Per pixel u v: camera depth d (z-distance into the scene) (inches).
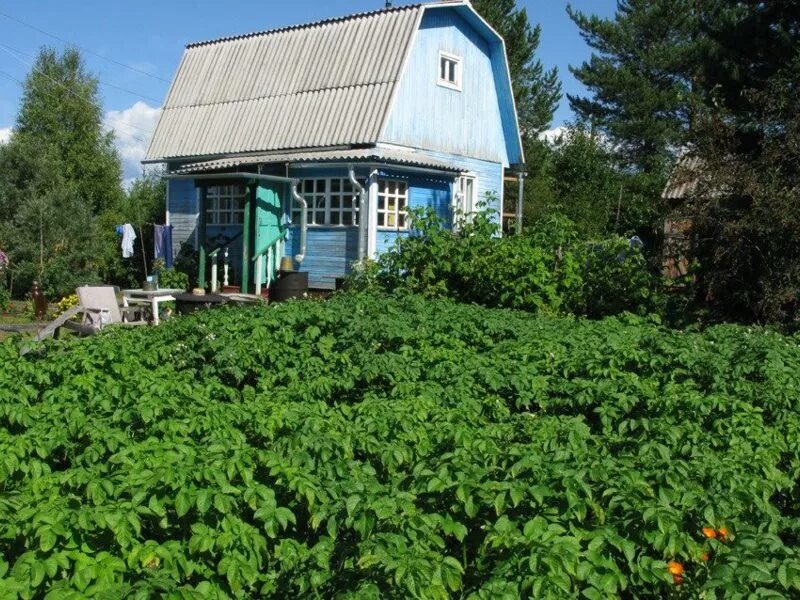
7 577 134.8
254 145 800.3
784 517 185.9
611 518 161.9
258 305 419.8
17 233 913.5
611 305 513.0
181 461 169.3
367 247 690.8
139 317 642.2
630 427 223.0
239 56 887.7
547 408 263.7
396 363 292.2
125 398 236.7
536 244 544.7
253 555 151.3
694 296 511.2
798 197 455.5
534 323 397.7
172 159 864.3
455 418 223.5
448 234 567.2
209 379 277.0
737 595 132.0
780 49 707.4
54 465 214.2
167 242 871.1
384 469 198.8
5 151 1040.2
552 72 1636.3
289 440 190.2
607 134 1674.5
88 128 1453.0
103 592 129.9
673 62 1579.7
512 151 904.3
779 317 473.7
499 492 161.2
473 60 841.5
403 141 757.9
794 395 254.2
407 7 770.8
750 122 550.9
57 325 541.3
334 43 807.1
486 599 135.0
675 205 534.0
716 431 225.1
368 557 140.1
